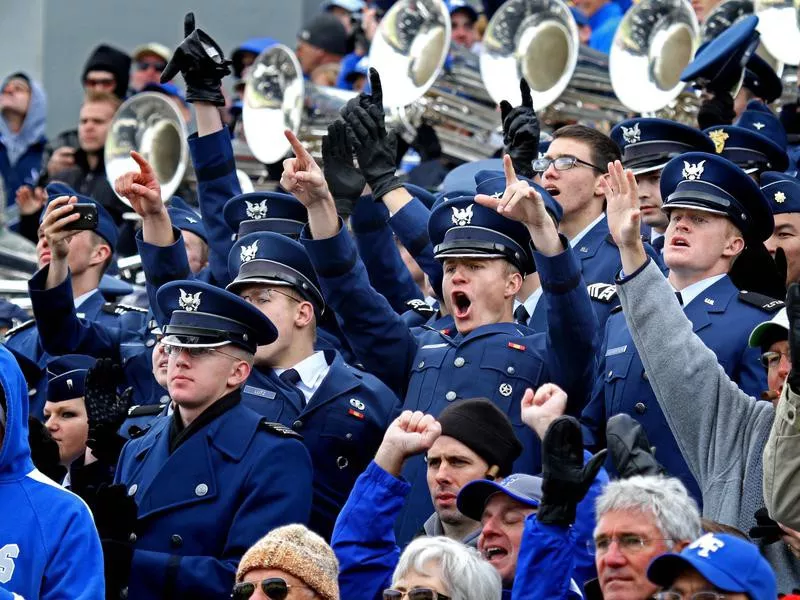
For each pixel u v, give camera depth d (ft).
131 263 100.37
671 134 76.79
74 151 114.73
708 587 46.70
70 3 144.66
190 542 62.13
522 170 73.00
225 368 64.28
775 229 74.33
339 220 68.39
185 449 63.36
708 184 66.90
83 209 77.56
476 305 67.97
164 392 78.79
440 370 67.77
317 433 68.39
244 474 62.85
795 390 52.42
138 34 144.25
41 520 56.39
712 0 106.32
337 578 55.93
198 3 143.64
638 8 97.71
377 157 74.08
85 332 78.95
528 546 51.83
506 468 60.39
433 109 104.47
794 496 52.49
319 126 107.76
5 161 125.08
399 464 58.34
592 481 52.03
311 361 70.33
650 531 49.49
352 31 122.72
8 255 105.40
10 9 145.48
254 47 121.49
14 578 55.72
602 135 76.28
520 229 68.13
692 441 60.13
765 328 58.80
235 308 64.69
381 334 68.80
